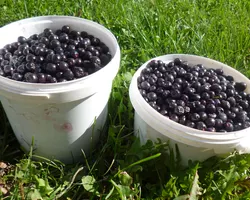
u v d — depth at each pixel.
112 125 0.46
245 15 0.72
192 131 0.38
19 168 0.41
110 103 0.50
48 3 0.68
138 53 0.60
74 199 0.40
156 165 0.41
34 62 0.41
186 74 0.46
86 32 0.49
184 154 0.41
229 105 0.43
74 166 0.44
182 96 0.43
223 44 0.64
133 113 0.49
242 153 0.40
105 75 0.40
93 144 0.46
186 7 0.73
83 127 0.42
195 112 0.42
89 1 0.70
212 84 0.45
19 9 0.66
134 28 0.65
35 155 0.43
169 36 0.63
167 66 0.48
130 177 0.39
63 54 0.42
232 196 0.41
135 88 0.42
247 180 0.41
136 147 0.42
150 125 0.40
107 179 0.41
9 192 0.39
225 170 0.41
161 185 0.40
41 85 0.36
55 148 0.43
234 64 0.62
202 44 0.63
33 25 0.49
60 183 0.41
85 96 0.39
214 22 0.69
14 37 0.47
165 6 0.71
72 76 0.40
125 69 0.57
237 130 0.41
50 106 0.38
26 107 0.38
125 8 0.68
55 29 0.50
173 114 0.41
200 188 0.39
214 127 0.41
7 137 0.46
